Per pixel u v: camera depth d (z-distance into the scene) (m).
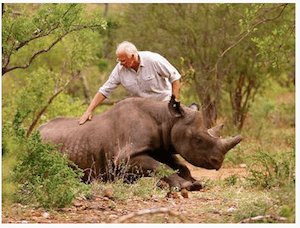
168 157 15.61
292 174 14.21
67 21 16.02
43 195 12.63
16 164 13.07
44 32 16.09
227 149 14.94
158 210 10.66
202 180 16.41
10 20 15.95
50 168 13.10
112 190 13.69
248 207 12.16
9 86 25.06
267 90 31.09
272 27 23.86
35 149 13.25
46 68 25.55
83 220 11.86
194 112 15.18
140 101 15.67
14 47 16.20
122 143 15.41
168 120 15.27
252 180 15.00
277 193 12.09
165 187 14.58
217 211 12.41
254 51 25.78
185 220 10.91
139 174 15.12
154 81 15.89
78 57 22.75
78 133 16.05
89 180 15.11
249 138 25.50
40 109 22.66
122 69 16.06
